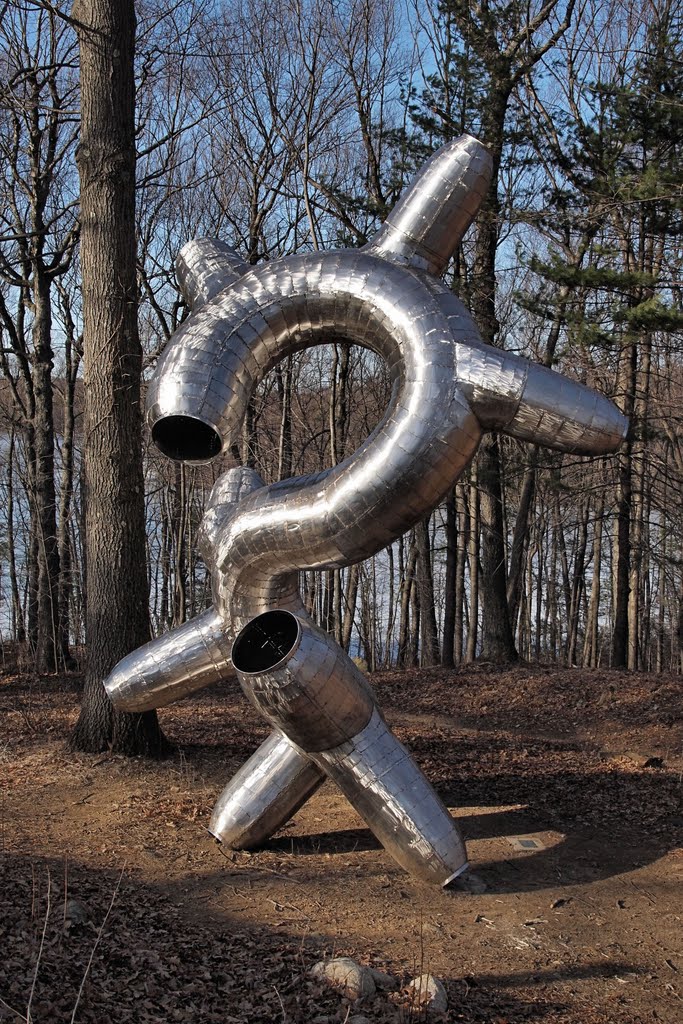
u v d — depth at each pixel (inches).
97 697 374.6
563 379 229.8
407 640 1031.6
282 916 235.0
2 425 917.2
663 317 485.1
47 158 681.0
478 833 317.7
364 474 227.8
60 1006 169.2
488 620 744.3
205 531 268.2
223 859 274.5
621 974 219.5
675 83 567.2
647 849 306.3
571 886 273.9
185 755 382.3
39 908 212.8
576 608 1118.4
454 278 693.9
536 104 727.7
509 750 453.7
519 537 821.2
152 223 806.5
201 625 274.2
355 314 237.3
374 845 294.5
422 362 229.1
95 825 296.8
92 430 374.6
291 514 236.5
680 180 492.1
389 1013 182.5
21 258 693.3
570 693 606.9
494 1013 191.8
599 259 640.4
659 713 535.2
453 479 232.8
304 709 246.2
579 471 822.5
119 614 374.9
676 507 706.8
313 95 718.5
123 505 375.2
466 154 241.3
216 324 235.3
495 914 249.0
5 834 279.9
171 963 196.4
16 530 1006.4
